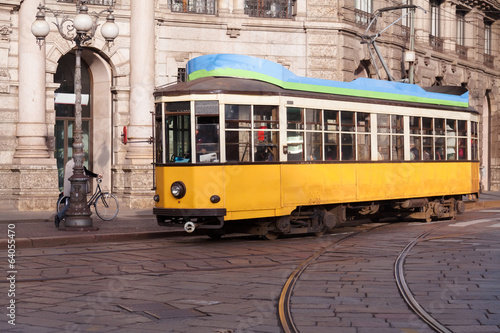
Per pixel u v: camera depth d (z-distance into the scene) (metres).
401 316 7.48
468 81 39.62
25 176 20.55
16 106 21.02
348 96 16.00
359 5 28.91
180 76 24.56
